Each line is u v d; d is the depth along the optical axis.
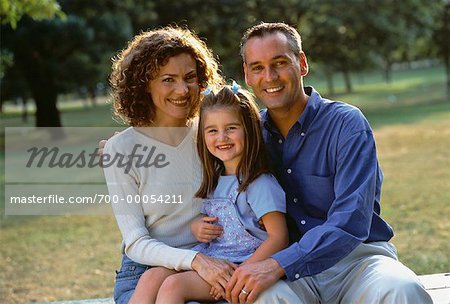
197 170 5.45
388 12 38.56
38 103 37.34
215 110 5.13
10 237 13.03
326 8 37.97
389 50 44.22
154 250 5.05
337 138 5.13
